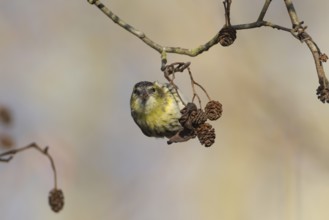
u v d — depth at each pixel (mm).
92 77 16656
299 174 13812
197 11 16406
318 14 17797
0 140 11125
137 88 9891
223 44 7289
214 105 7035
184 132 7129
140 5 16734
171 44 16422
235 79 15281
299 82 15617
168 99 9672
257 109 14852
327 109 14625
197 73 15516
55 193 7898
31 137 15586
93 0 7660
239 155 14570
